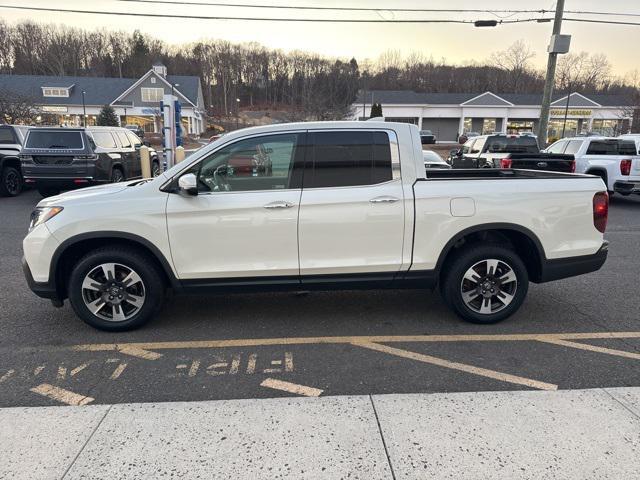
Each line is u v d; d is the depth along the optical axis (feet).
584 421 9.29
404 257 13.53
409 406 9.82
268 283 13.48
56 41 324.60
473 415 9.50
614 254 23.75
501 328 14.14
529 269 14.76
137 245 13.48
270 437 8.79
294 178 13.24
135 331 13.84
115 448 8.50
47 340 13.24
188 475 7.83
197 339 13.33
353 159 13.28
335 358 12.17
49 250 13.00
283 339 13.33
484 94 176.76
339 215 13.14
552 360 12.05
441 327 14.19
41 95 192.03
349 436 8.82
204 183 13.25
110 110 176.55
